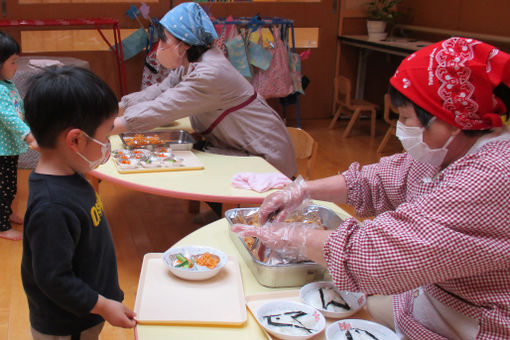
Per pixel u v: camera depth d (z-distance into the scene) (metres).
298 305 1.31
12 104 2.81
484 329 1.10
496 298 1.08
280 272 1.39
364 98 6.36
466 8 5.41
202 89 2.54
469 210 1.03
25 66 4.08
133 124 2.49
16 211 3.38
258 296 1.35
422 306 1.25
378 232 1.10
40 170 1.18
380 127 5.96
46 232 1.11
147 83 4.91
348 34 6.05
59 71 1.16
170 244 3.06
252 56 4.86
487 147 1.09
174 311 1.28
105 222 1.33
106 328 2.25
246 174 2.23
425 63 1.09
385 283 1.08
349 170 1.66
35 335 1.29
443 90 1.07
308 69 6.03
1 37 2.73
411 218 1.07
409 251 1.05
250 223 1.72
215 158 2.55
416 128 1.15
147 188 2.10
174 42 2.54
